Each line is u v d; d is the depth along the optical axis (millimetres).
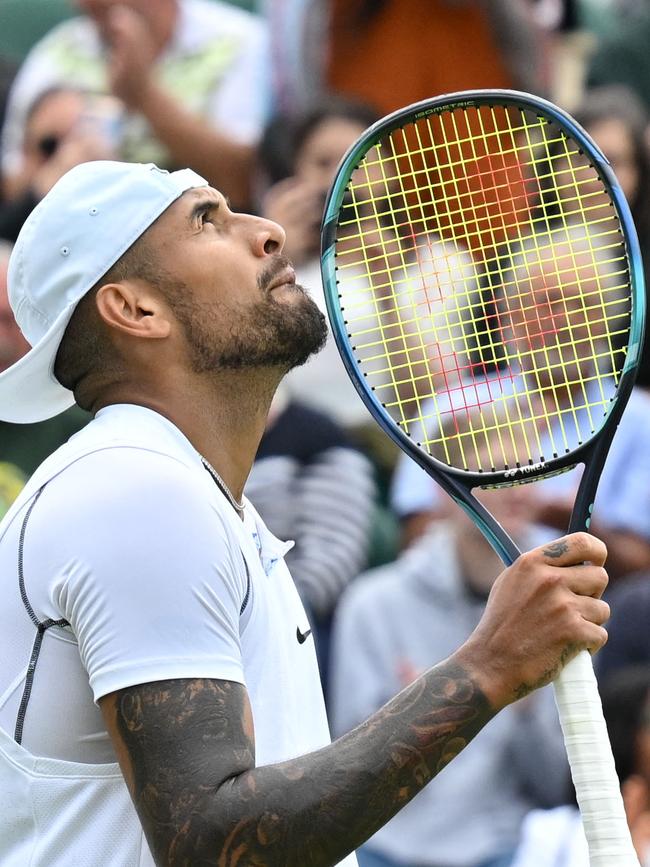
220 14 26484
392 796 8125
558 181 21812
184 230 9625
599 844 8719
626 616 20422
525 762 19828
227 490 9523
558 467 10016
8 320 22250
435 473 10125
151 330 9492
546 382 19859
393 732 8234
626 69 26828
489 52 25641
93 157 25750
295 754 9109
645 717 17609
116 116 25672
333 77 25922
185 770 7996
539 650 8477
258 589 9016
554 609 8516
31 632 8711
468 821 19688
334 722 20656
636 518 22031
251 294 9625
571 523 9953
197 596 8383
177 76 26156
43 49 26297
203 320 9531
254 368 9625
